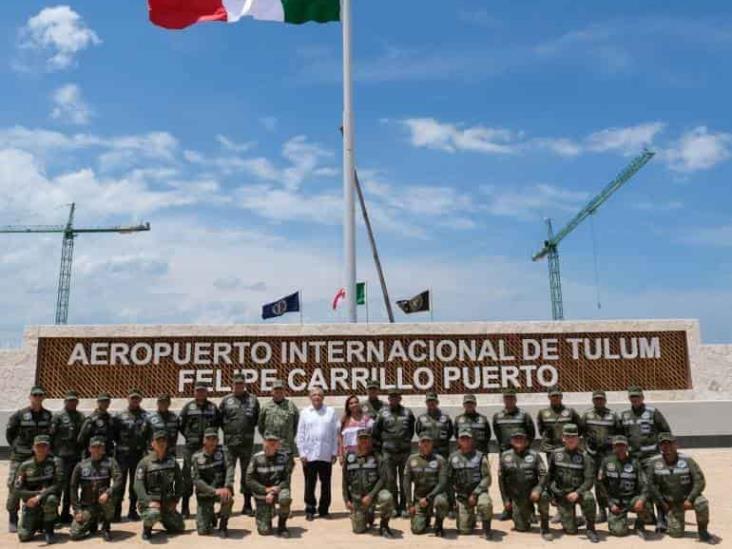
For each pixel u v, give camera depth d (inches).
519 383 665.6
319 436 425.7
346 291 703.1
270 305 741.9
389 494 382.3
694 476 378.6
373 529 394.6
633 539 377.1
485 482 388.8
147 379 650.8
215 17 719.1
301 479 560.4
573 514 386.9
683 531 382.0
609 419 432.1
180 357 655.8
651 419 428.8
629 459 392.2
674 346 678.5
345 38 748.0
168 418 430.9
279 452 399.2
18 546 366.6
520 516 390.6
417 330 671.1
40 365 648.4
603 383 668.7
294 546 360.5
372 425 432.8
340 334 666.8
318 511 434.0
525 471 388.8
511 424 429.7
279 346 661.9
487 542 369.1
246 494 434.9
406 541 370.6
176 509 412.2
